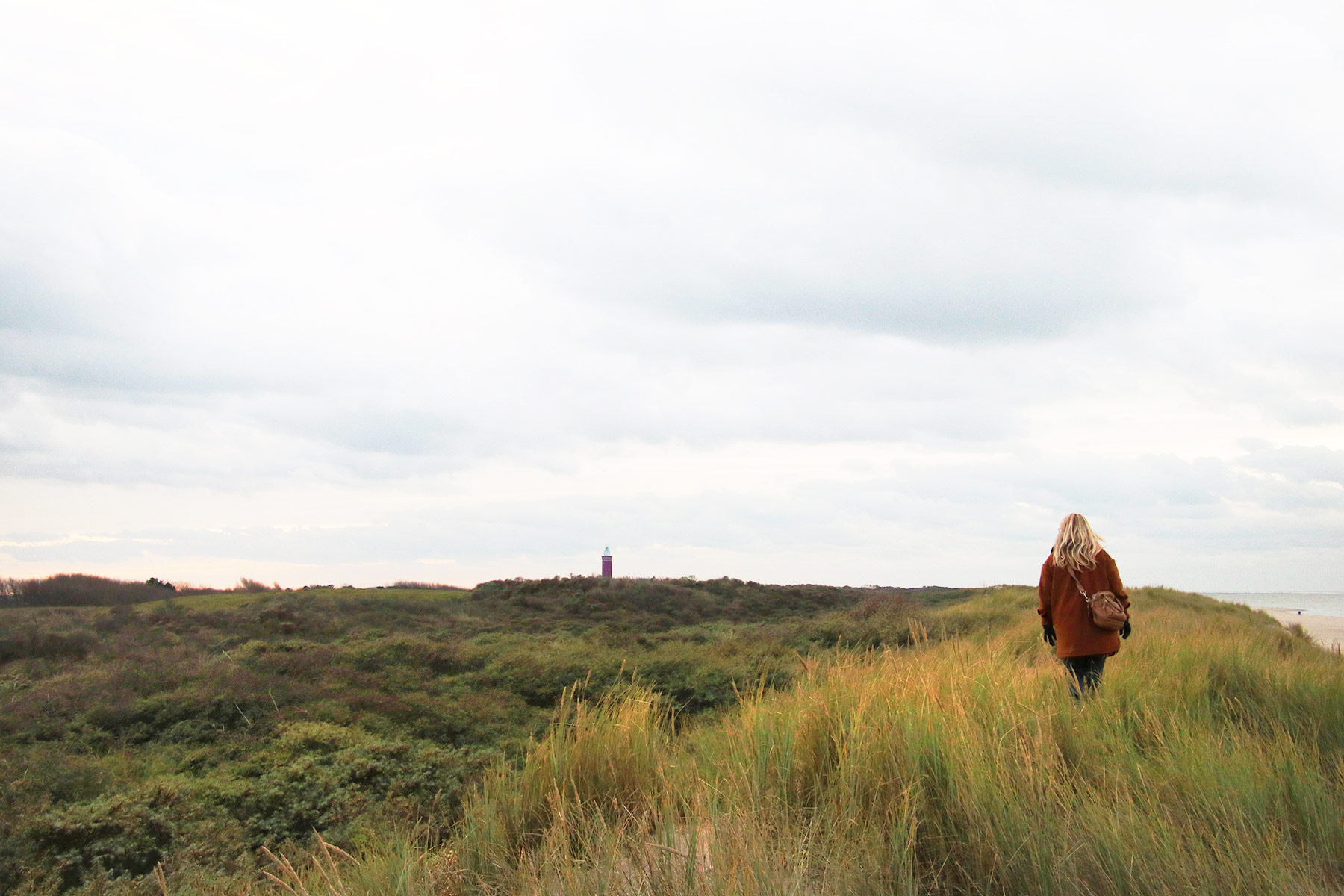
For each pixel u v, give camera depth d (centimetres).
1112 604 564
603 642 2173
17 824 694
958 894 265
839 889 251
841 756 349
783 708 468
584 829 302
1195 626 1296
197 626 2480
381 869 305
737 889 226
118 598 3625
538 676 1537
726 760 395
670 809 294
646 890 240
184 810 765
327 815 747
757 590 4169
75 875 628
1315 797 330
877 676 527
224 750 1050
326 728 1095
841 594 4197
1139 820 296
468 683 1561
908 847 267
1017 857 271
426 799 785
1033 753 365
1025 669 674
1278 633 1809
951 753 334
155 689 1373
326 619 2819
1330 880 276
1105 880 261
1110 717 477
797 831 283
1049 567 618
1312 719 499
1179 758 386
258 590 4134
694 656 1606
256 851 674
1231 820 304
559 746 391
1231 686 616
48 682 1418
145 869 644
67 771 884
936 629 1512
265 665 1614
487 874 294
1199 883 254
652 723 450
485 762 888
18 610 2792
